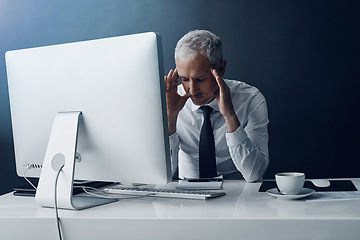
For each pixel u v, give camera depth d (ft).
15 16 10.57
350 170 9.84
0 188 10.62
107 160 4.25
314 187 4.75
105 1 10.25
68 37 10.43
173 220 3.56
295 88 9.86
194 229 3.53
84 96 4.24
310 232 3.38
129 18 10.20
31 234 3.86
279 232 3.42
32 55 4.54
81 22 10.36
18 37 10.59
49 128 4.52
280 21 9.77
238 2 9.84
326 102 9.81
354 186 4.70
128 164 4.16
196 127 7.90
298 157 9.98
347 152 9.83
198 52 7.55
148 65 3.93
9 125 10.59
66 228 3.78
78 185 5.13
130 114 4.04
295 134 9.95
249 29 9.86
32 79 4.55
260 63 9.88
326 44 9.71
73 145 4.17
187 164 8.02
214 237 3.51
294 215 3.50
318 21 9.69
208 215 3.61
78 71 4.25
